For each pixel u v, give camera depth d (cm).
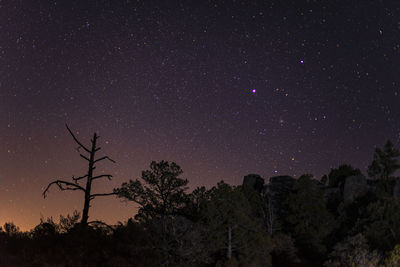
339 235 3950
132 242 1645
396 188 4891
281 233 3769
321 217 4097
